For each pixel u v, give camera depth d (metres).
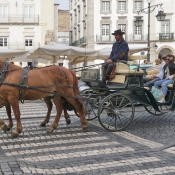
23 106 14.26
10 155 6.39
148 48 17.25
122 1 43.69
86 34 44.84
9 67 7.80
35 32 43.91
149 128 9.20
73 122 10.02
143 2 43.53
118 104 8.84
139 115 11.39
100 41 43.34
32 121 10.16
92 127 9.19
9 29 43.53
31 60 22.78
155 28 43.25
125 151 6.67
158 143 7.37
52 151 6.70
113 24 43.78
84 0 46.16
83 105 8.54
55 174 5.28
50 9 43.94
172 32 43.31
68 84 8.37
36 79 7.88
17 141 7.52
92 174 5.29
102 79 9.36
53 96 8.50
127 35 43.69
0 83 7.64
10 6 43.28
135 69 9.21
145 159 6.08
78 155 6.39
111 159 6.09
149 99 9.15
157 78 9.93
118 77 9.16
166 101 9.70
